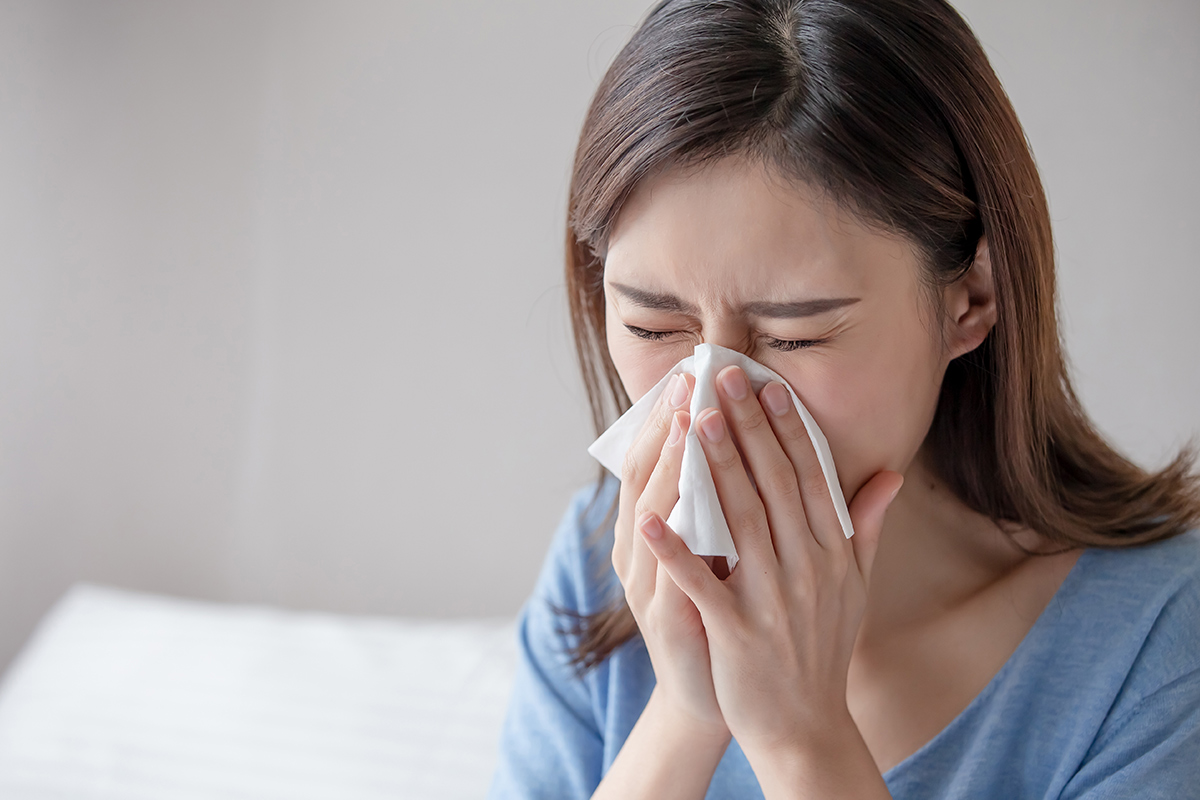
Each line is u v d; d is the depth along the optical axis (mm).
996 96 1188
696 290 1146
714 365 1157
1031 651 1260
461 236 2412
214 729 1963
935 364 1194
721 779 1303
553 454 2451
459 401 2480
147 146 2529
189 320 2580
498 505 2500
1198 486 1290
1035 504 1262
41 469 2689
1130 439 2104
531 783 1349
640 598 1235
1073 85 2016
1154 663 1234
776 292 1137
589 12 2275
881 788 1200
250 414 2586
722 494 1179
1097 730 1238
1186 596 1245
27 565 2721
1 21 2520
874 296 1146
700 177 1128
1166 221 2020
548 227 2361
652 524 1179
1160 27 1959
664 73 1139
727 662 1203
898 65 1147
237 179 2500
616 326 1201
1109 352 2090
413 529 2553
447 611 2561
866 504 1201
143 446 2648
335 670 2096
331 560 2604
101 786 1856
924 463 1287
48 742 1957
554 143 2334
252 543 2633
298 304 2521
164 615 2291
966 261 1191
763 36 1139
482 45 2340
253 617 2289
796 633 1197
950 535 1293
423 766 1847
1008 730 1255
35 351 2645
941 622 1282
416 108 2391
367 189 2443
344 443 2555
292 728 1951
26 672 2160
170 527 2664
